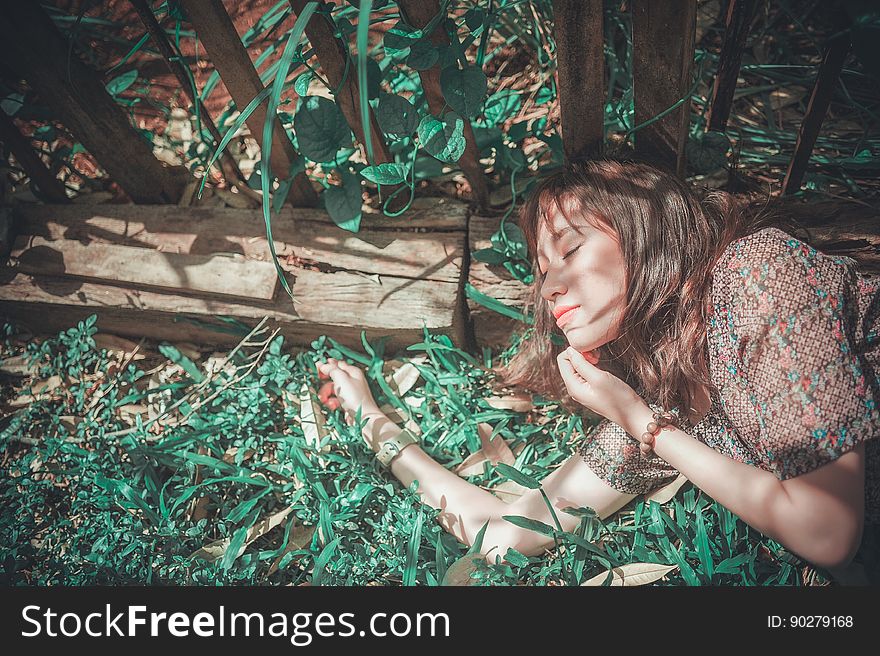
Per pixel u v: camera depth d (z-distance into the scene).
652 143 2.15
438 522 2.08
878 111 2.54
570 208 1.90
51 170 2.70
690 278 1.83
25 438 2.31
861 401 1.55
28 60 2.08
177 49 2.25
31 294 2.47
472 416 2.27
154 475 2.19
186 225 2.46
